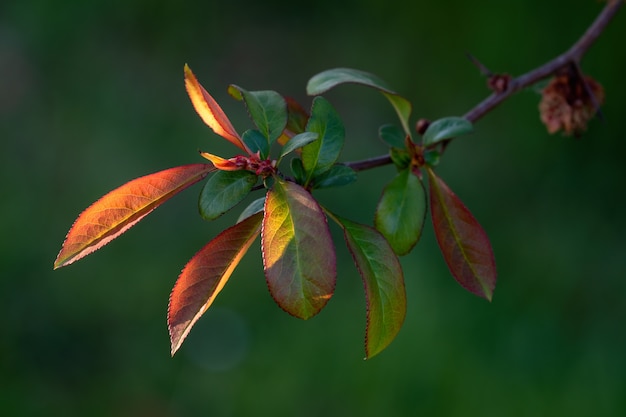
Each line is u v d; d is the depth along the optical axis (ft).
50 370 13.34
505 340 12.98
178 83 18.47
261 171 4.07
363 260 4.09
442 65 17.97
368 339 4.01
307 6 20.07
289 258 3.74
